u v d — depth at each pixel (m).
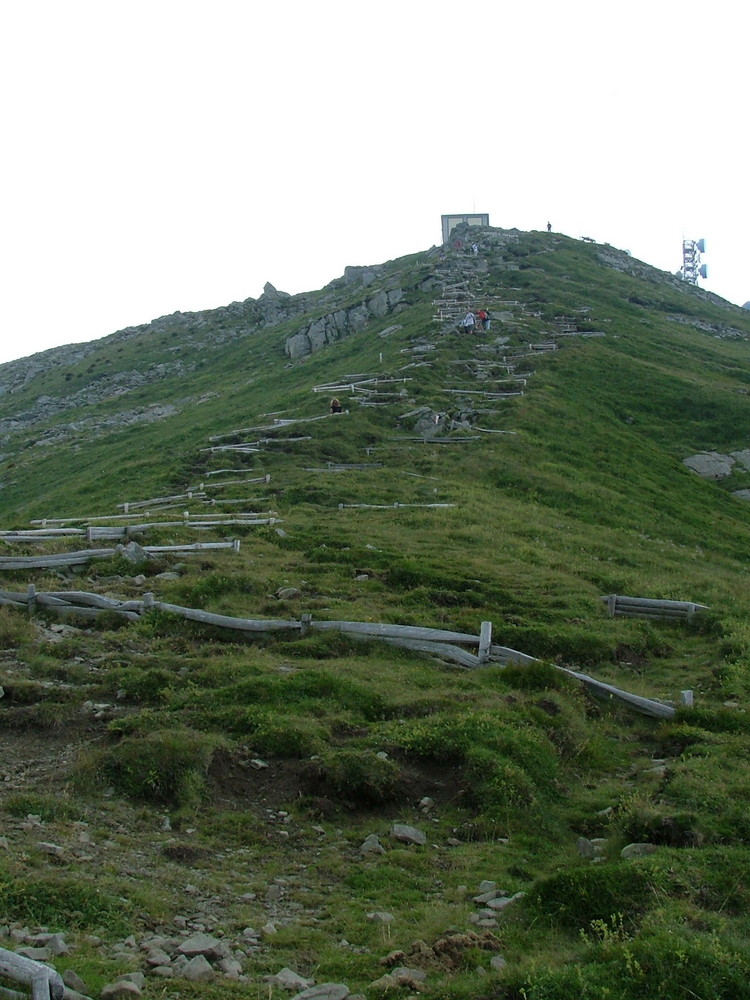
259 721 13.07
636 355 57.72
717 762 13.08
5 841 9.46
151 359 88.12
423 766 12.65
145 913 8.77
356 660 16.42
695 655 19.52
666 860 9.77
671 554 30.03
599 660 18.38
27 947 7.68
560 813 12.01
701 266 109.38
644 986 7.67
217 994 7.61
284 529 25.69
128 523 26.59
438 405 43.47
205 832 10.81
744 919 8.84
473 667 16.72
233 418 49.25
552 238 89.62
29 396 85.88
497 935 8.80
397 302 71.06
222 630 17.38
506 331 57.75
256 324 92.75
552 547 27.38
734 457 45.22
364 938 8.84
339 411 41.78
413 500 30.92
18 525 27.42
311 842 10.93
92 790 11.13
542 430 41.66
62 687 13.94
